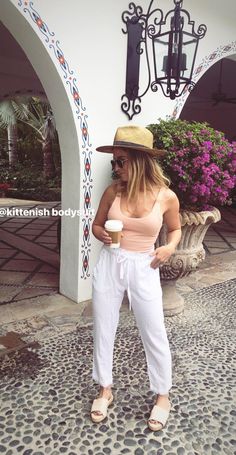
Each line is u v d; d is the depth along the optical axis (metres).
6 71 7.21
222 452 2.04
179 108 4.07
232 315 3.67
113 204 2.07
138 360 2.86
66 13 3.10
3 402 2.36
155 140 3.26
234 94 10.34
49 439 2.09
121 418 2.27
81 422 2.22
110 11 3.35
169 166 3.16
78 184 3.52
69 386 2.54
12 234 6.77
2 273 4.70
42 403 2.37
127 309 3.68
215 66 7.66
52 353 2.91
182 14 3.81
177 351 3.00
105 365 2.25
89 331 3.25
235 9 4.33
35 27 2.96
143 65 3.69
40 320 3.42
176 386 2.57
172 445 2.08
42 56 3.15
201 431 2.18
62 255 3.91
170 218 2.19
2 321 3.39
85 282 3.79
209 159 3.15
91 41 3.29
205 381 2.63
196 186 3.19
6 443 2.05
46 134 12.66
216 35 4.23
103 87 3.46
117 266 2.05
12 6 2.83
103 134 3.55
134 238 2.02
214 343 3.14
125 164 2.04
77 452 2.01
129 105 3.64
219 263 5.30
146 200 2.02
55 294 4.03
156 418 2.18
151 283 2.06
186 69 3.50
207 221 3.47
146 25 3.56
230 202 3.61
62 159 3.65
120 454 2.00
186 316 3.62
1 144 13.86
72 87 3.27
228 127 11.29
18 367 2.72
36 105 12.02
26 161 14.02
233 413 2.33
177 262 3.44
